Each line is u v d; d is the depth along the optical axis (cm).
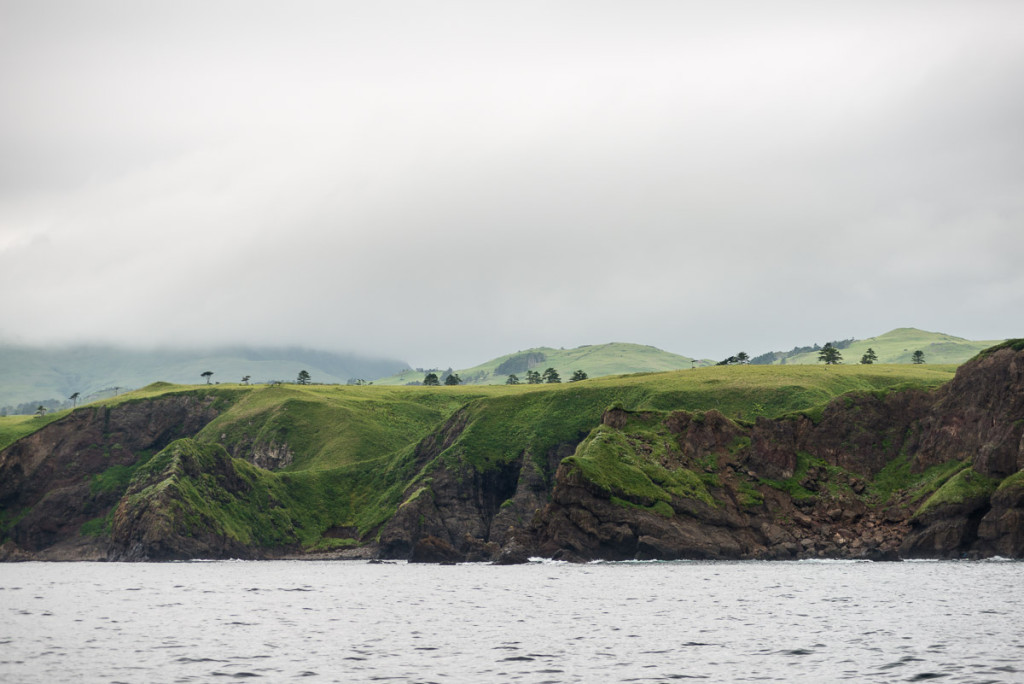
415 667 6419
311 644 7600
